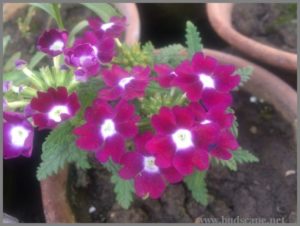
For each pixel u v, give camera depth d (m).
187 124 0.10
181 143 0.10
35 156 0.17
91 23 0.13
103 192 0.15
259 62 0.17
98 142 0.10
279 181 0.15
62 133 0.12
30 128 0.10
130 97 0.10
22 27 0.19
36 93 0.11
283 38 0.19
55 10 0.16
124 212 0.14
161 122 0.10
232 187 0.15
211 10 0.18
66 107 0.10
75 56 0.11
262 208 0.14
